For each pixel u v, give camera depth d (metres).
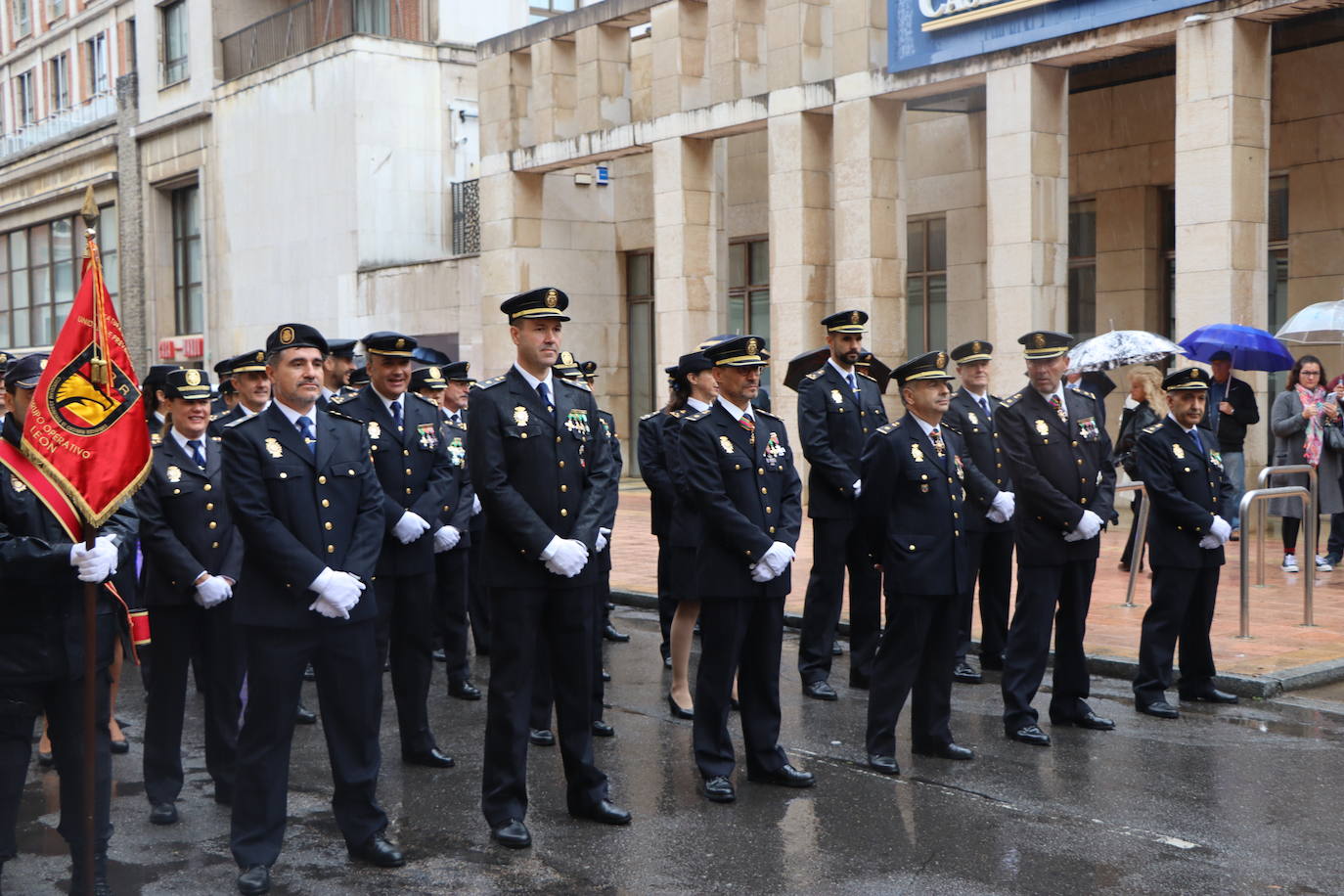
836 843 6.08
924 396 7.32
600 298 24.27
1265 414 16.30
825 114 18.56
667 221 20.05
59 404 5.23
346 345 8.88
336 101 26.92
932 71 16.70
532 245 23.16
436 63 27.12
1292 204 17.00
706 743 6.87
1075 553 7.89
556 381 6.45
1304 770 7.13
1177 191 14.72
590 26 20.98
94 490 5.24
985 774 7.14
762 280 22.92
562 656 6.38
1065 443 7.91
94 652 5.29
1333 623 10.43
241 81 29.94
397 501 7.91
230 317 31.05
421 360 12.33
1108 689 9.03
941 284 20.58
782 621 7.00
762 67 19.39
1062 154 16.09
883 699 7.26
